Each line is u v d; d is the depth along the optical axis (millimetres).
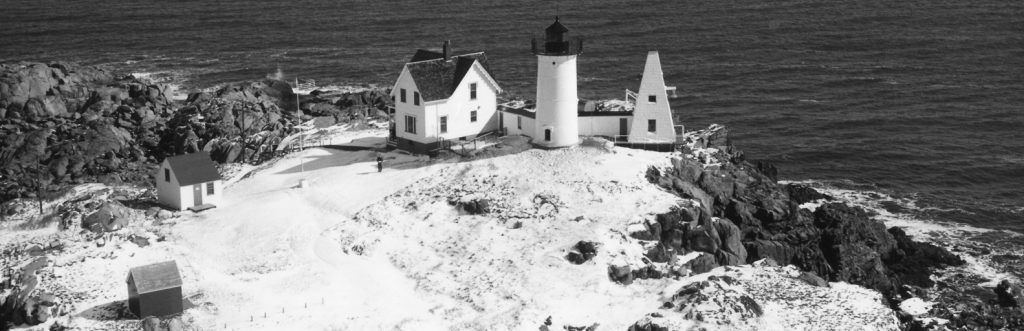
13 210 105375
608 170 102812
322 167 110625
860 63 189625
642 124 109500
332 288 87250
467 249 92875
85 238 96062
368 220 97562
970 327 87438
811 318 83250
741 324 81125
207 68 199250
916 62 189500
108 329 81000
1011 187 123438
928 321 86438
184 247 94625
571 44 106375
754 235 98688
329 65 198375
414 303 85500
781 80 177375
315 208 100812
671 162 105000
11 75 147375
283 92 151125
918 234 109625
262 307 84000
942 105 158750
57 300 85000
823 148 137750
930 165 130625
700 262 92438
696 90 171375
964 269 100438
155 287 81562
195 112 135875
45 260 91062
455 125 112000
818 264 96188
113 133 126375
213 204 103500
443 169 105750
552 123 107375
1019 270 100625
